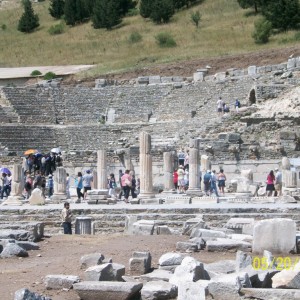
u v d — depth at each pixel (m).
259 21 120.00
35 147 88.19
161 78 107.12
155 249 30.16
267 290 20.58
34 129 90.94
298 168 69.44
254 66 100.00
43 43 142.62
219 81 99.31
